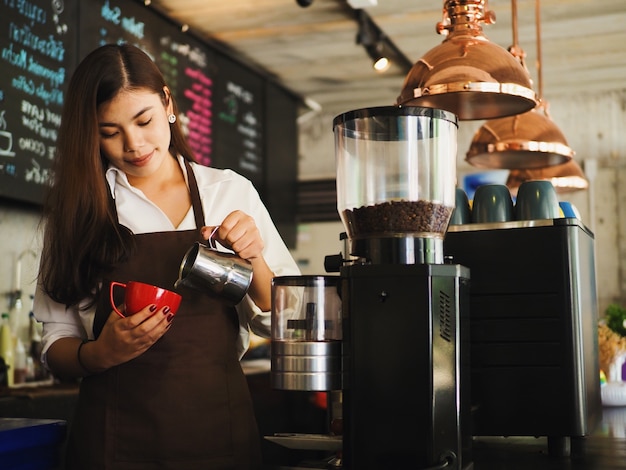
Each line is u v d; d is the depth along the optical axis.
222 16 4.31
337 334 1.32
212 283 1.51
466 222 1.81
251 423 1.69
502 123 2.95
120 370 1.62
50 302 1.75
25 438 1.40
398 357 1.26
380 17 4.32
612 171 5.77
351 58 5.02
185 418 1.61
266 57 5.02
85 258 1.64
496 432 1.65
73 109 1.63
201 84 4.56
